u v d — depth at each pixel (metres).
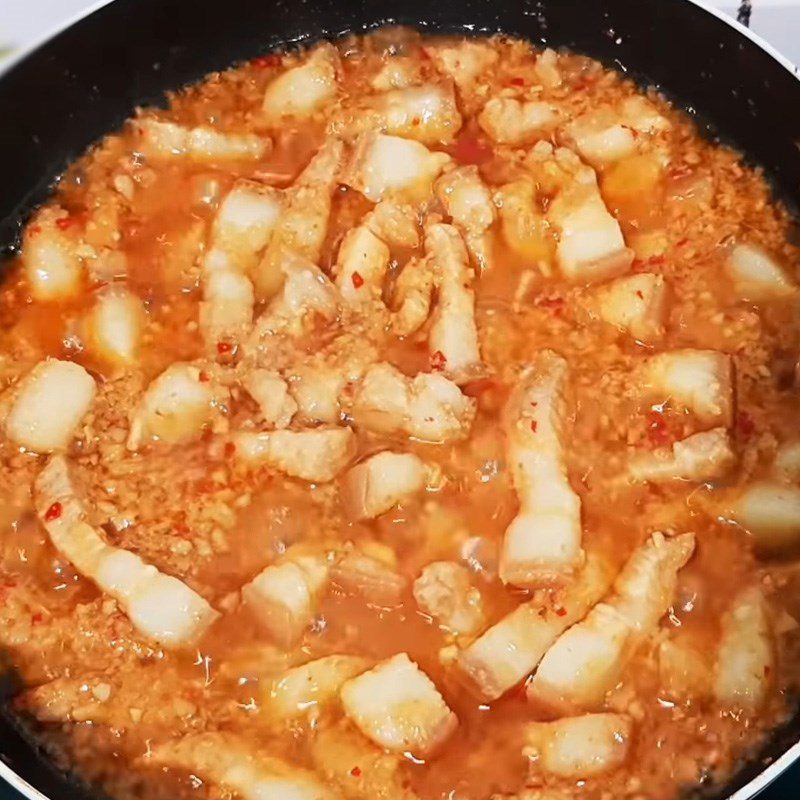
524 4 0.46
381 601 0.37
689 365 0.39
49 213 0.44
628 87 0.46
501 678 0.35
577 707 0.35
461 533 0.38
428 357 0.40
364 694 0.35
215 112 0.46
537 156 0.43
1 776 0.33
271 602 0.36
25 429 0.39
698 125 0.45
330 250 0.42
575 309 0.41
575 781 0.35
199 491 0.38
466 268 0.41
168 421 0.39
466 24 0.47
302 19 0.47
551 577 0.36
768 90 0.42
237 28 0.46
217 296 0.41
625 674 0.36
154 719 0.36
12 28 0.44
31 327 0.42
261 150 0.45
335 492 0.39
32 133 0.44
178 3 0.44
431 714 0.35
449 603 0.37
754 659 0.35
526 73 0.47
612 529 0.38
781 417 0.39
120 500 0.38
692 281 0.42
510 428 0.38
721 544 0.38
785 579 0.37
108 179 0.45
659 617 0.36
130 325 0.41
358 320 0.40
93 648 0.36
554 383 0.39
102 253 0.43
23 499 0.39
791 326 0.41
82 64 0.44
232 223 0.42
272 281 0.42
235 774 0.35
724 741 0.35
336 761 0.35
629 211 0.43
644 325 0.41
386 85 0.45
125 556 0.37
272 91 0.46
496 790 0.35
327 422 0.39
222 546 0.38
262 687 0.36
